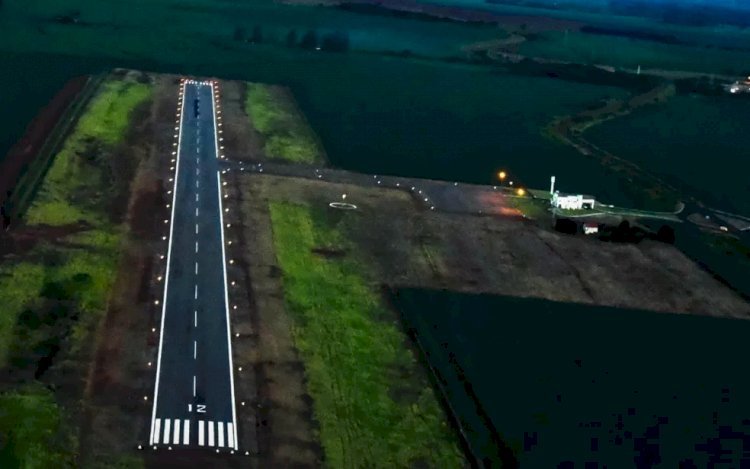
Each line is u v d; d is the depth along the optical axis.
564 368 95.06
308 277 106.62
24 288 94.00
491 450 78.00
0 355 80.88
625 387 92.88
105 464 67.88
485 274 114.88
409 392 83.75
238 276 103.94
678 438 85.31
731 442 85.69
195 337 88.50
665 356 100.12
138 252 107.12
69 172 133.88
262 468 69.75
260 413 77.00
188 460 69.62
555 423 84.88
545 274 117.19
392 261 115.25
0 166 134.62
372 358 89.19
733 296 118.12
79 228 112.38
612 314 108.06
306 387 82.12
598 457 80.50
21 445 68.88
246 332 90.88
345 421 77.62
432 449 75.31
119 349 84.50
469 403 84.94
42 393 75.94
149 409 75.50
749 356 101.50
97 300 93.56
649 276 121.19
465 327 100.56
